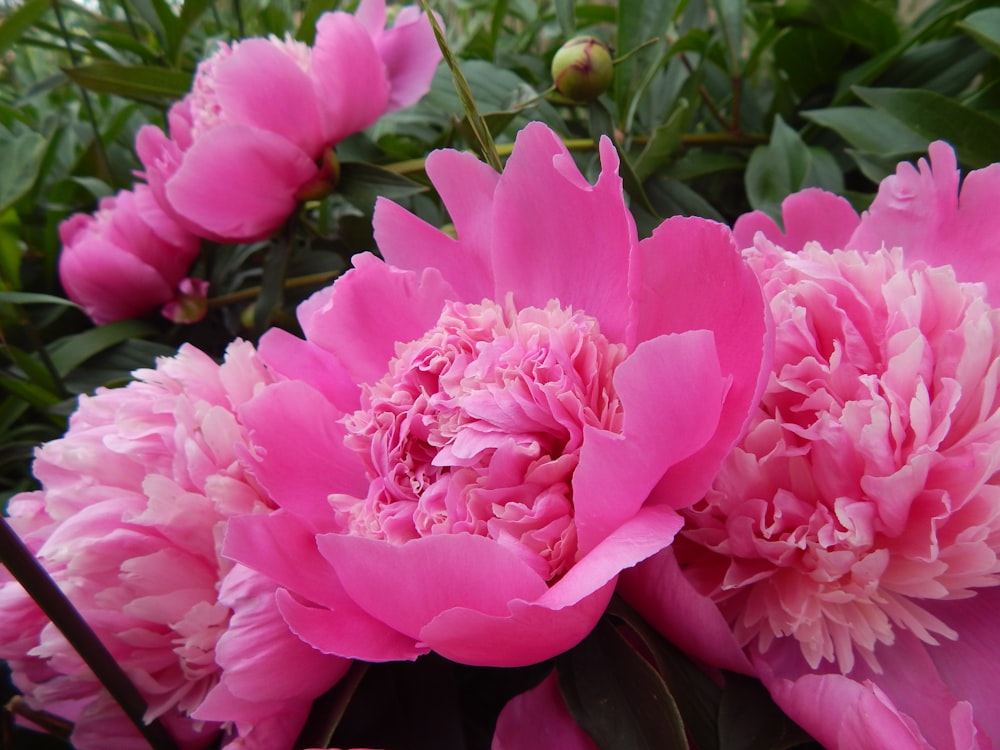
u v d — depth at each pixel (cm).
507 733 22
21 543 21
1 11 59
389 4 64
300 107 33
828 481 22
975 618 23
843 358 22
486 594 20
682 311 22
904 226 26
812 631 22
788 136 38
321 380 26
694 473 21
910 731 19
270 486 24
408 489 22
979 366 22
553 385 21
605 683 23
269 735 23
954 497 22
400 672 26
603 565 19
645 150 37
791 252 26
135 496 26
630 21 39
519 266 25
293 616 21
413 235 26
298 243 44
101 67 42
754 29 51
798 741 22
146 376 28
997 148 34
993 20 35
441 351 23
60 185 47
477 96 42
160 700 26
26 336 43
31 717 27
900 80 42
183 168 33
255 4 61
